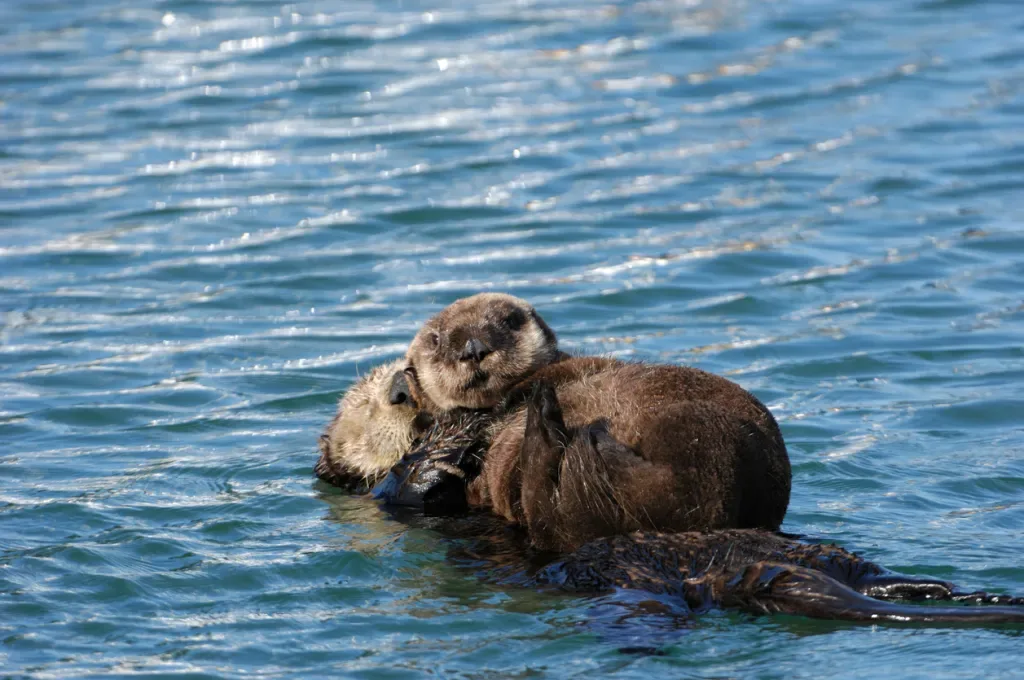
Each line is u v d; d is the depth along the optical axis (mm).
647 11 80375
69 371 36906
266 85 67688
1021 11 78000
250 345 38938
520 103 64000
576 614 20766
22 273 45125
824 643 19125
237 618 21312
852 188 52281
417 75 68812
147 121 62656
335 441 29328
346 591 22484
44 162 57156
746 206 50719
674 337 38438
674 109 62906
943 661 18312
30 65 72000
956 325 38875
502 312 28375
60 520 26250
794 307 40938
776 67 68750
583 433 22734
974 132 58250
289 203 51906
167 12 83438
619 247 46750
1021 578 22375
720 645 19219
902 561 23219
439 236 48344
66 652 20016
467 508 26484
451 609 21359
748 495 22500
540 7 81750
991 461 29016
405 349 38188
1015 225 47406
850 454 29547
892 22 77000
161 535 25391
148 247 47594
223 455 30875
